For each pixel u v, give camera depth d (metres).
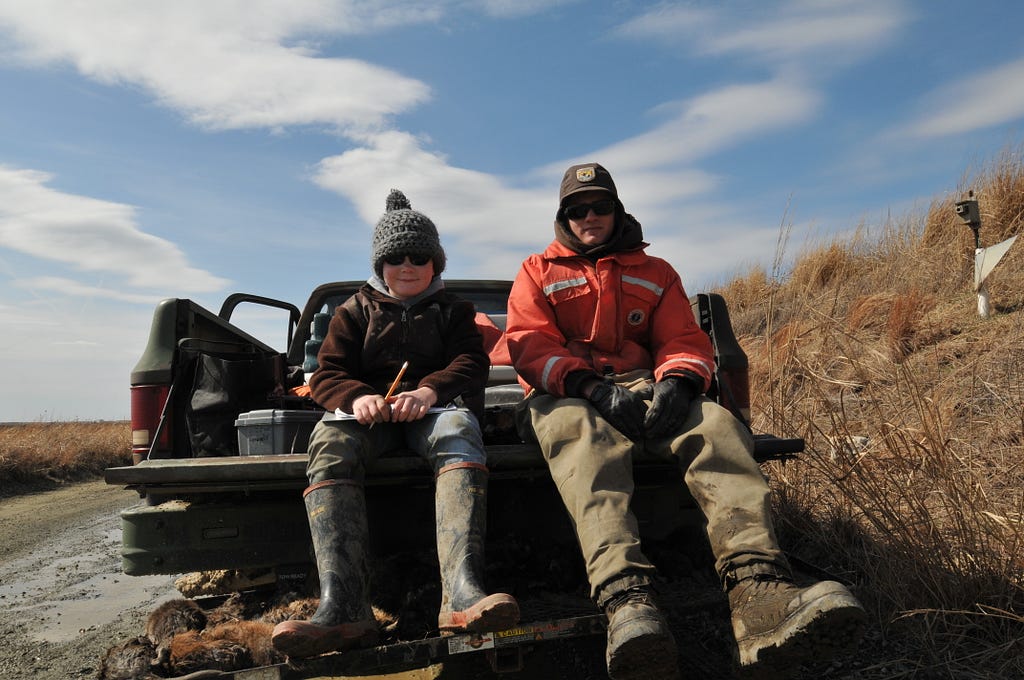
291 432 2.71
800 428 4.45
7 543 6.64
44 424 16.11
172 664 2.28
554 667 2.45
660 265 3.00
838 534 3.58
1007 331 5.56
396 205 2.90
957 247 7.56
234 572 2.78
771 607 1.95
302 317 4.49
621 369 2.86
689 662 2.42
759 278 10.97
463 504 2.21
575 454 2.32
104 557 5.76
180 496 2.64
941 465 3.24
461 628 1.99
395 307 2.66
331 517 2.18
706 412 2.43
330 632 1.98
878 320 6.69
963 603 2.75
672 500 2.83
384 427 2.47
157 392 2.90
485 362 2.67
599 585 2.07
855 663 2.56
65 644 3.53
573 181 2.90
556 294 2.90
